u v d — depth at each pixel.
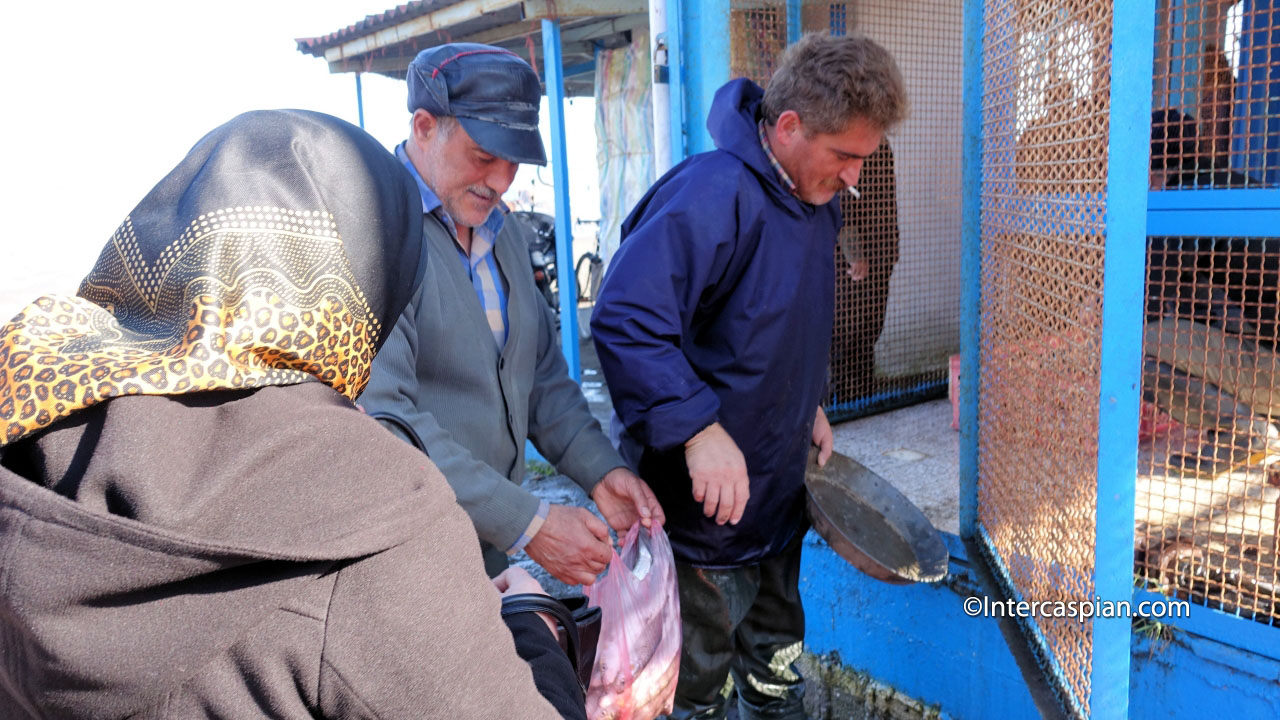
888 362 4.50
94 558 0.69
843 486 2.59
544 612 1.20
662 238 2.00
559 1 5.36
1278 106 2.71
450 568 0.82
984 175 2.38
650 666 1.90
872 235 4.05
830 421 4.23
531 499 1.78
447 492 0.85
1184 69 2.76
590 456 2.13
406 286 0.97
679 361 2.00
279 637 0.74
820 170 2.03
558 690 1.01
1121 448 1.59
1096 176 1.62
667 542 2.07
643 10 5.58
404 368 1.69
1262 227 2.28
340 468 0.79
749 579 2.37
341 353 0.85
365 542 0.76
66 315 0.81
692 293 2.04
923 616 2.86
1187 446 2.83
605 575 1.95
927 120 4.33
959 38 4.32
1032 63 1.99
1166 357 2.79
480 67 1.81
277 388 0.81
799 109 1.96
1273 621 2.15
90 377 0.74
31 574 0.69
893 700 3.00
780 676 2.66
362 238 0.89
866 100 1.91
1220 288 2.72
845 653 3.16
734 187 2.03
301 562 0.74
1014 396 2.20
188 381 0.75
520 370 2.05
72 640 0.70
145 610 0.72
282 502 0.75
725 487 1.97
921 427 4.16
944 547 2.48
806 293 2.15
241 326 0.77
